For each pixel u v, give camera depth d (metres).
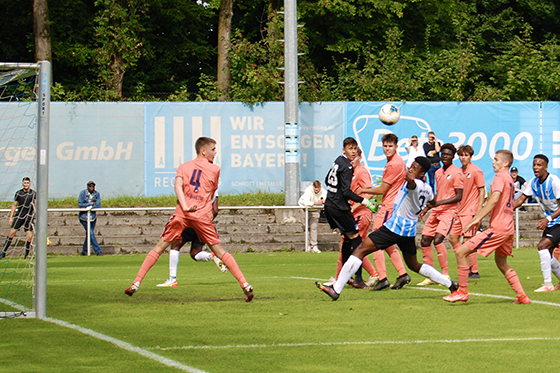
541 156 17.44
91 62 55.41
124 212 35.38
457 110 39.47
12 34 57.56
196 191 15.38
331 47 55.41
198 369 9.02
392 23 57.31
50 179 37.41
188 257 30.30
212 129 38.28
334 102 38.91
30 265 17.84
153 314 13.59
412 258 15.12
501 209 14.72
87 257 30.44
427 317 13.10
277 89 40.91
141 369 9.02
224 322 12.62
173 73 61.97
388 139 17.06
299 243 33.09
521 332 11.58
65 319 12.97
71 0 55.31
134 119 37.88
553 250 18.12
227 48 46.41
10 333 11.52
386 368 9.09
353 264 14.91
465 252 14.91
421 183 14.62
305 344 10.63
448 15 61.44
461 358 9.67
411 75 50.72
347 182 16.64
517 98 49.38
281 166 38.62
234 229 33.84
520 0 65.50
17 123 36.28
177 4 58.19
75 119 37.56
